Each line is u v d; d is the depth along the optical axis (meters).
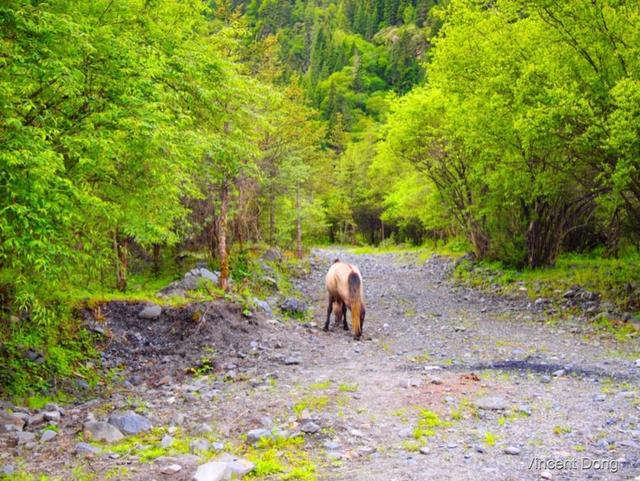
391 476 5.54
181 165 10.80
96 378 10.21
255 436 6.68
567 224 22.70
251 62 24.16
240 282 17.91
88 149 8.59
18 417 7.45
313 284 23.47
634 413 7.36
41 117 7.80
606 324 13.73
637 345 11.69
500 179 19.20
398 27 142.38
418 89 27.52
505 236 24.47
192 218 20.69
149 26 11.16
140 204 10.98
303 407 7.83
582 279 18.27
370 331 14.30
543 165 18.06
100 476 5.61
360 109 107.44
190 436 6.90
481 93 17.98
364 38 147.25
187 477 5.55
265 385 9.25
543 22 16.06
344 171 65.31
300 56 142.75
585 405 7.77
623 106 12.30
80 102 8.57
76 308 11.90
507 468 5.72
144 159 9.98
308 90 101.19
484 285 21.91
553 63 14.92
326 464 5.91
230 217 20.97
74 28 7.95
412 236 60.41
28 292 8.45
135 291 15.49
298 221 31.84
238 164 14.20
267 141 22.86
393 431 6.94
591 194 19.69
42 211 7.18
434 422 7.18
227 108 13.74
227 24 22.44
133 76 9.37
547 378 9.23
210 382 9.72
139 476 5.59
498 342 12.55
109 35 9.02
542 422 7.16
